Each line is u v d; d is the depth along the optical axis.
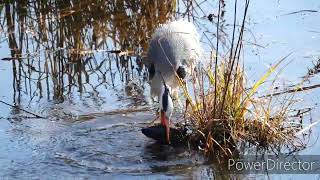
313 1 11.12
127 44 10.25
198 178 6.46
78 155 6.99
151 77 8.85
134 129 7.65
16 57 9.79
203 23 10.56
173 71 8.57
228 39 9.84
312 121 7.47
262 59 9.09
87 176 6.52
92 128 7.67
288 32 9.99
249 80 8.44
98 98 8.58
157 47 8.90
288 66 8.89
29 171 6.62
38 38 10.51
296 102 7.91
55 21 11.16
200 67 8.86
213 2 11.40
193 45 9.00
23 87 8.87
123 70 9.48
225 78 7.19
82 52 9.95
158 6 10.95
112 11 11.44
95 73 9.39
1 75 9.22
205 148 6.94
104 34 10.59
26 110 8.19
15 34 10.64
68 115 8.05
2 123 7.80
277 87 8.20
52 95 8.64
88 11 11.43
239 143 7.11
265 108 7.80
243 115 7.18
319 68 8.79
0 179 6.45
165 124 7.31
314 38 9.73
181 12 11.08
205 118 7.19
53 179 6.47
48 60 9.79
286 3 11.15
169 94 7.54
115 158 6.92
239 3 11.27
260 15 10.69
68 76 9.29
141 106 8.33
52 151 7.07
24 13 11.44
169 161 6.84
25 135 7.47
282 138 7.14
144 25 10.73
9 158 6.91
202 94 7.37
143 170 6.65
